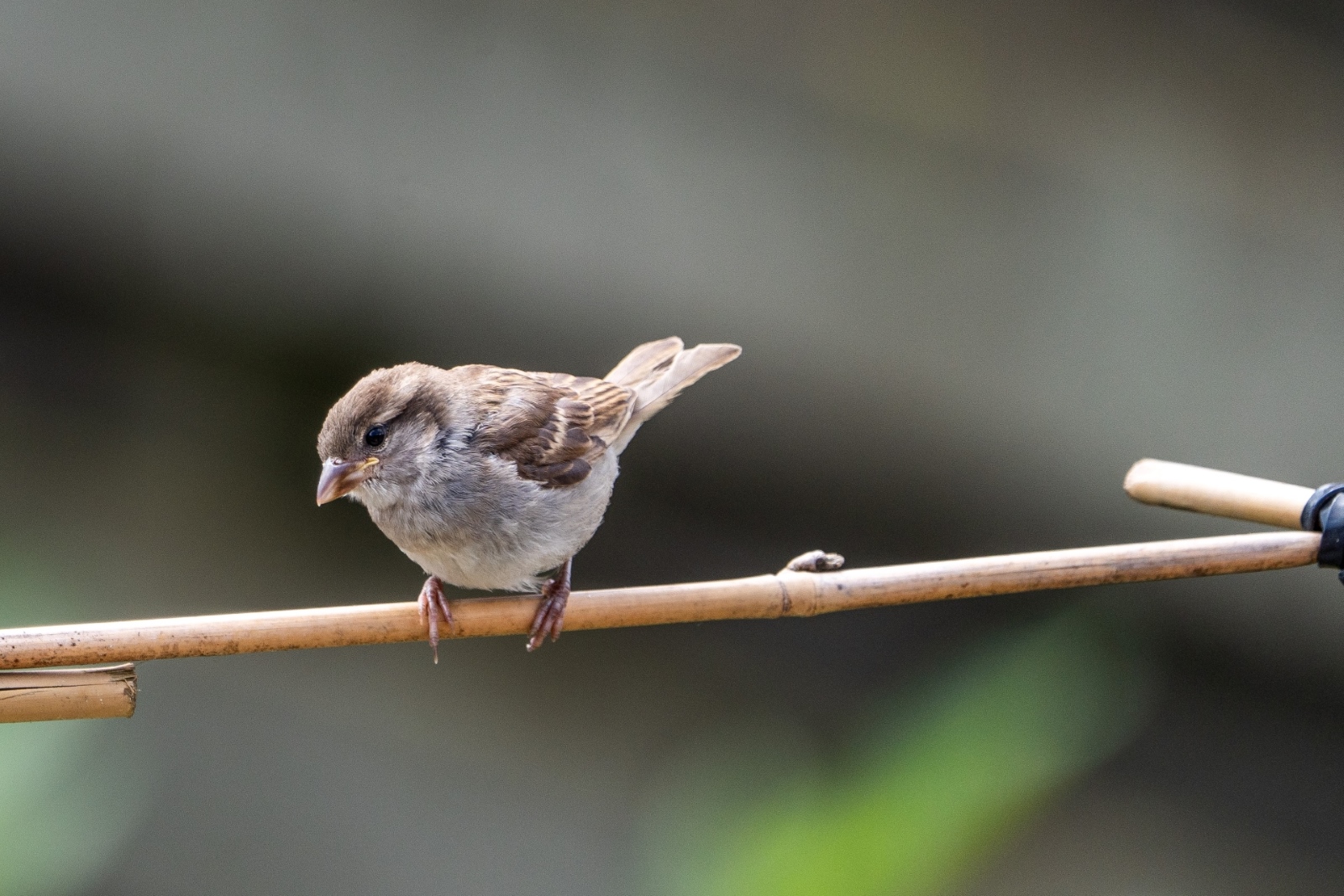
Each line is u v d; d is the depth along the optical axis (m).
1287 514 6.12
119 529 11.59
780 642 12.01
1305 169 11.03
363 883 10.95
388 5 10.77
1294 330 11.03
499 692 11.78
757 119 10.90
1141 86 10.95
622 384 8.46
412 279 11.18
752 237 11.00
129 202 11.03
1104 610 11.15
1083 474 11.32
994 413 11.23
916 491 11.60
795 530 11.94
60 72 10.67
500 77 10.84
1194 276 11.05
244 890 10.75
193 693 11.24
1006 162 11.02
